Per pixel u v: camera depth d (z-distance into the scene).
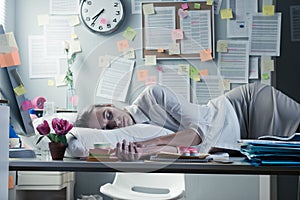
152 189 2.37
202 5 2.93
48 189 2.39
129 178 2.38
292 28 2.89
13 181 2.30
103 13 2.96
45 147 1.70
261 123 2.21
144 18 2.93
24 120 1.57
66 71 2.94
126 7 2.97
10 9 2.92
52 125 1.51
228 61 2.94
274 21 2.91
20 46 2.98
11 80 1.53
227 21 2.95
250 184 2.49
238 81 2.93
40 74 2.97
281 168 1.25
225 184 2.52
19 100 1.54
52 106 2.20
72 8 2.98
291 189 2.44
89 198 2.60
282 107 2.21
